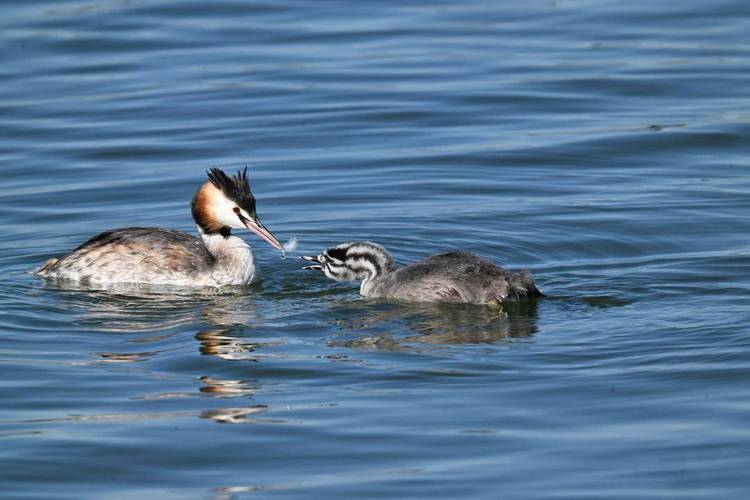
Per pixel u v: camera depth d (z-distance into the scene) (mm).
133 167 21578
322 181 20781
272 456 11414
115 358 13812
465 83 25266
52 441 11727
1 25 28641
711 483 10688
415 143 22500
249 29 28531
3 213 19594
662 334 13961
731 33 27812
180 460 11375
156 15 29406
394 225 18734
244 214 16984
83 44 27484
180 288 16656
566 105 24172
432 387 12758
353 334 14398
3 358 13789
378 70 26031
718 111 23625
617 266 16781
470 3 30422
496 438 11617
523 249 17672
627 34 28031
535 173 21047
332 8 30125
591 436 11617
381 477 10953
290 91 24969
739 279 15938
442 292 15344
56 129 23188
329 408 12320
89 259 16906
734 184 20344
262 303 15867
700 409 12086
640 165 21375
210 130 23172
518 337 14062
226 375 13234
